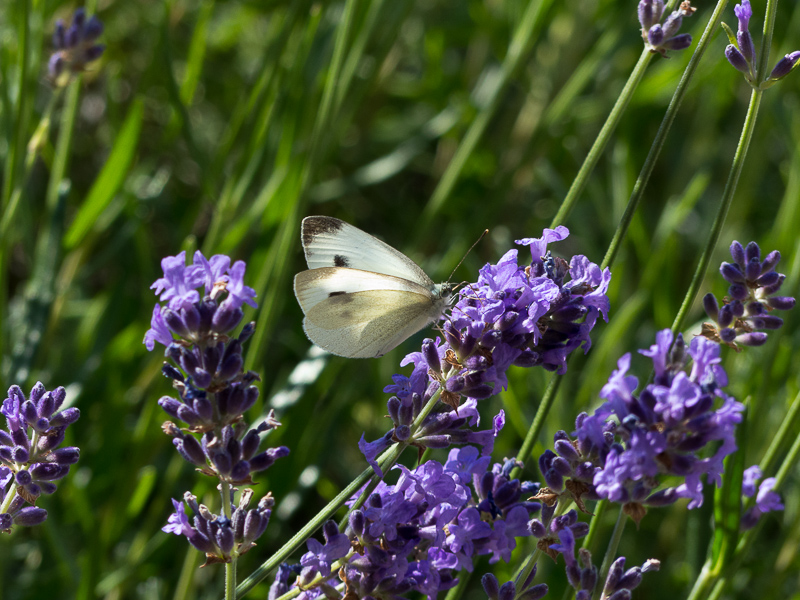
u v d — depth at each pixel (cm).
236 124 51
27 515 42
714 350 40
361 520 42
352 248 46
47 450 42
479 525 42
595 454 42
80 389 51
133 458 50
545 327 42
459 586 44
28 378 49
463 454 42
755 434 48
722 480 44
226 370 41
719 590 45
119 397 51
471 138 53
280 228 50
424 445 43
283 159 51
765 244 53
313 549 42
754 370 49
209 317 42
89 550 48
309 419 49
